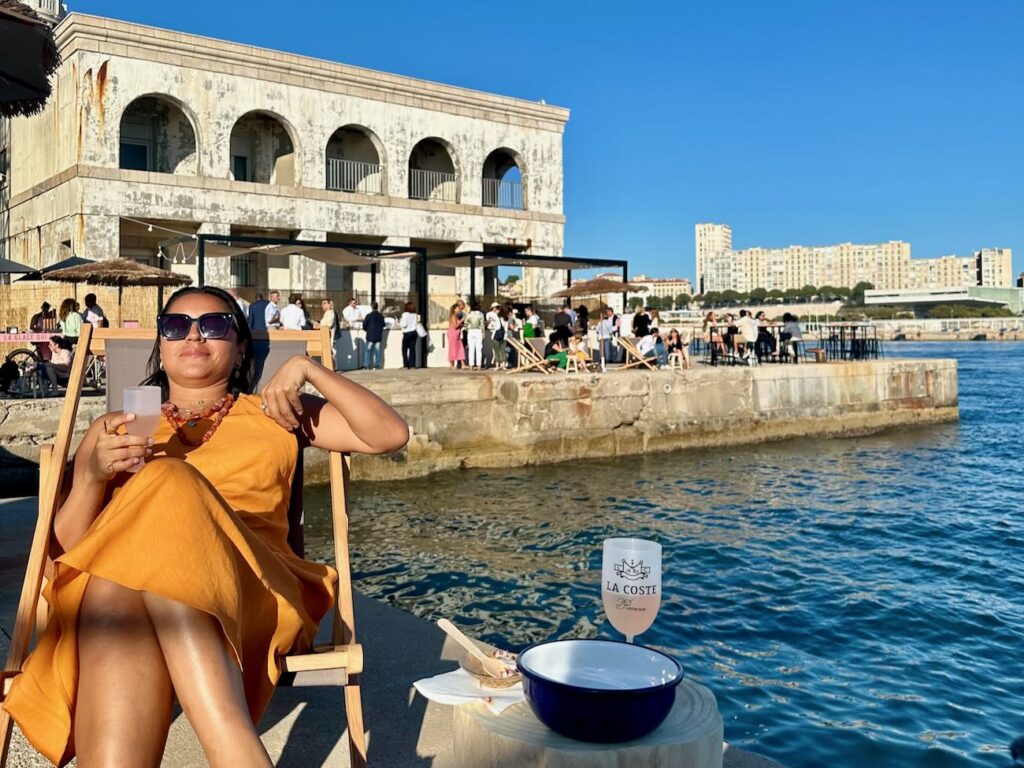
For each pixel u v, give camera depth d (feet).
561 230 123.13
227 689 6.36
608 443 64.80
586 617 26.81
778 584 30.68
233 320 10.02
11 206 103.65
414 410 57.31
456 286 119.14
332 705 10.94
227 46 92.53
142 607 6.43
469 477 56.44
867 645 24.02
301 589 8.50
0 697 7.39
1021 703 19.89
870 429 80.74
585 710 6.97
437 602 28.58
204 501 7.00
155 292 74.54
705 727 7.33
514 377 60.85
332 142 111.65
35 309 71.51
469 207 113.19
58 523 8.35
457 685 8.53
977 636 24.86
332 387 8.98
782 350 82.48
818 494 50.78
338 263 79.10
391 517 43.78
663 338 81.87
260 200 95.81
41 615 10.85
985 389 134.31
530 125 119.65
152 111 95.45
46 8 104.63
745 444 72.28
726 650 23.58
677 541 38.01
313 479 51.78
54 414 40.73
